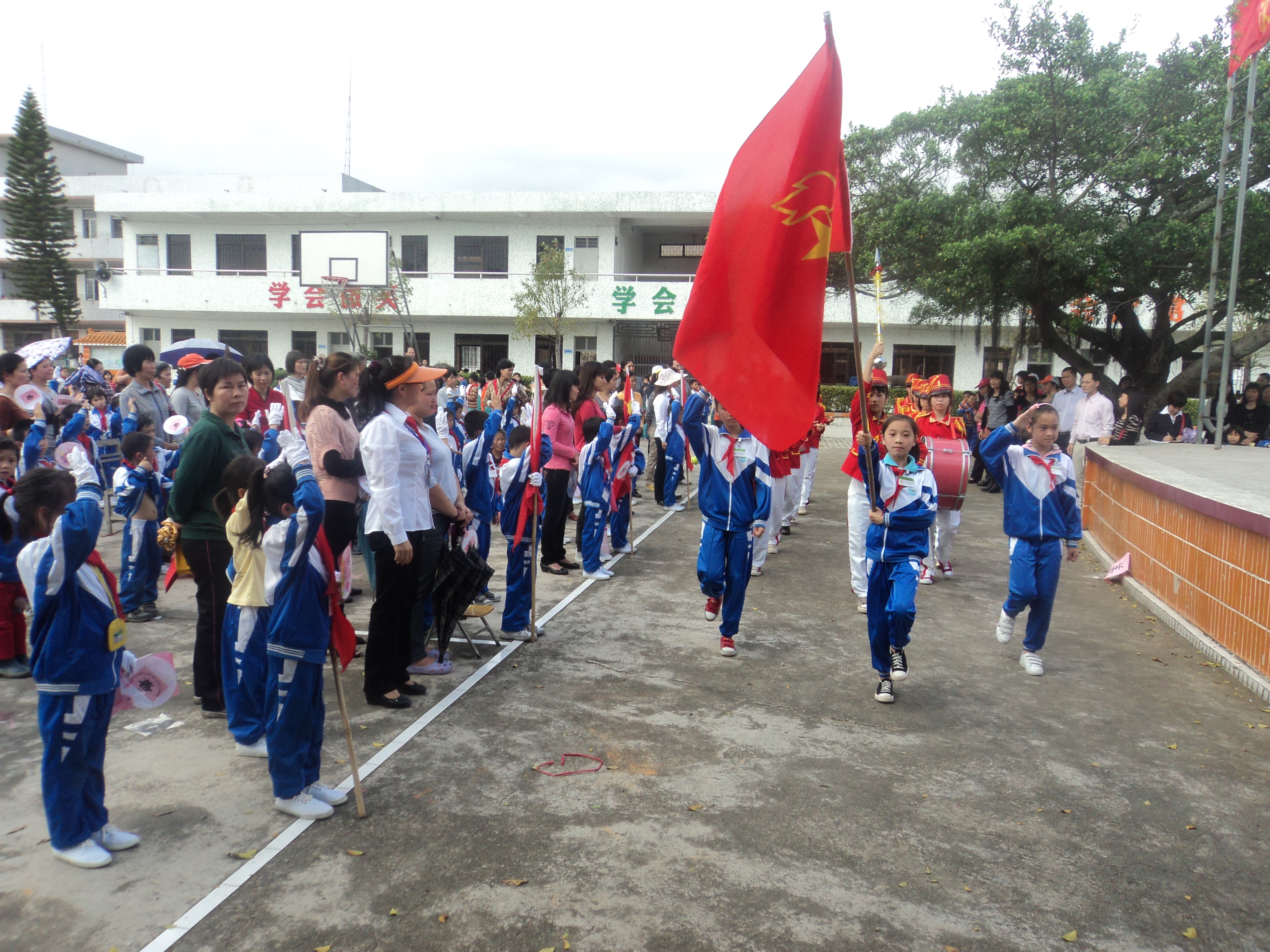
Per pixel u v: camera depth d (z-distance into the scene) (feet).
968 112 51.37
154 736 14.25
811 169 14.10
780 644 20.15
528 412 38.68
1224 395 39.42
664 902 10.03
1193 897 10.45
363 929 9.43
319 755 12.19
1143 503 26.30
